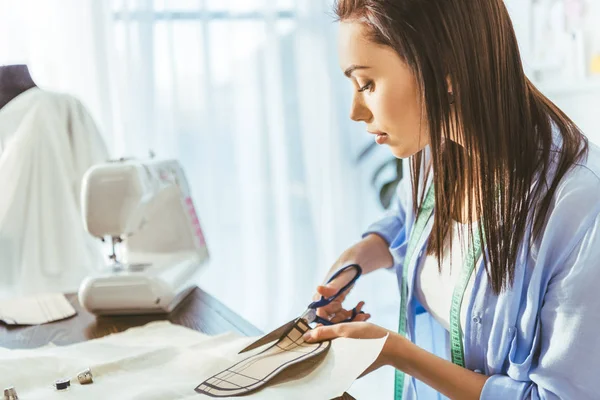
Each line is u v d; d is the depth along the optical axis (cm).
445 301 103
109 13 296
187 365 90
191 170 319
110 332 116
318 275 339
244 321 121
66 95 193
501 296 86
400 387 117
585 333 75
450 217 93
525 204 82
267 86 323
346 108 334
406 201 125
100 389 82
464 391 83
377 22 80
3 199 179
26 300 137
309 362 83
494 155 82
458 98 81
